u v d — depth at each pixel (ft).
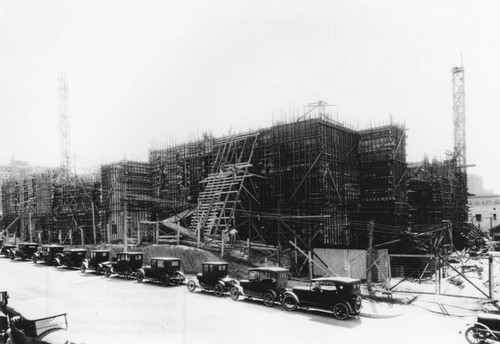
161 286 88.33
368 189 119.14
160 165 161.17
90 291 82.53
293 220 103.40
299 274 98.22
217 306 68.33
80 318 60.18
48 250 131.44
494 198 303.89
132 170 163.84
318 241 105.09
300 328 55.16
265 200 119.24
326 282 61.62
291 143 114.83
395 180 117.08
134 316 61.46
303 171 110.52
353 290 59.72
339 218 111.34
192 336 51.24
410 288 86.58
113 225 161.38
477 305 70.18
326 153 109.19
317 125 109.50
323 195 105.81
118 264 100.07
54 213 198.90
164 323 57.47
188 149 150.71
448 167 173.88
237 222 124.77
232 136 131.64
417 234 99.71
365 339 50.52
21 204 231.71
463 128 245.86
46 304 44.60
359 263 93.97
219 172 129.70
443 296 76.95
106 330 53.72
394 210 113.09
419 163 165.37
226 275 80.38
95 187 176.65
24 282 95.04
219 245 111.75
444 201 155.53
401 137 122.31
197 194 142.10
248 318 60.23
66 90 258.37
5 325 45.96
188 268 106.22
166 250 113.50
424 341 49.98
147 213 161.27
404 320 59.88
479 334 48.01
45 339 39.70
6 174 385.91
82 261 117.50
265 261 100.37
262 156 123.13
